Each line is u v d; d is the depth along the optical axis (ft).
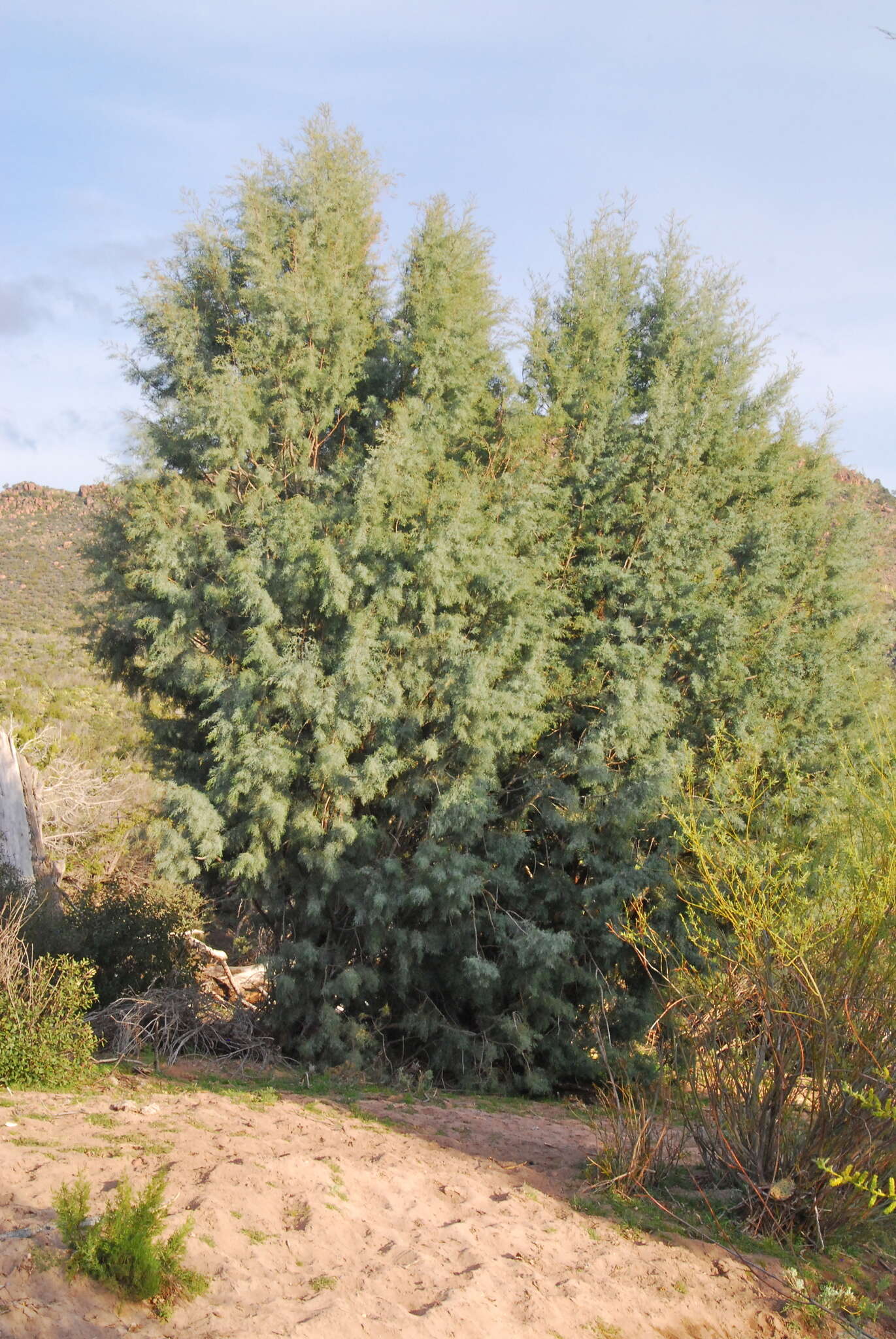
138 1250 11.09
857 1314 15.19
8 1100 18.67
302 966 32.01
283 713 32.53
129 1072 24.53
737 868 18.95
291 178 35.19
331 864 31.09
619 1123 20.39
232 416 31.68
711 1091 18.74
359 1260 13.35
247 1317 11.14
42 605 128.26
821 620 40.27
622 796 32.96
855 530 41.42
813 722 38.29
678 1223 17.69
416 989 34.32
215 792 32.32
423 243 34.65
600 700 34.37
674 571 34.96
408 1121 22.88
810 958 17.75
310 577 31.58
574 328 37.06
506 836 33.86
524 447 34.76
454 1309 12.39
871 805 18.49
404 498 31.86
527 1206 17.13
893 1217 17.53
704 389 39.06
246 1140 17.39
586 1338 12.92
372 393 36.04
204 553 32.65
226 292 35.22
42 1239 11.39
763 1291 15.60
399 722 32.40
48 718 80.84
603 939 33.30
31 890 30.96
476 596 33.14
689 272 39.75
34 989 21.75
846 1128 17.21
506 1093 32.83
